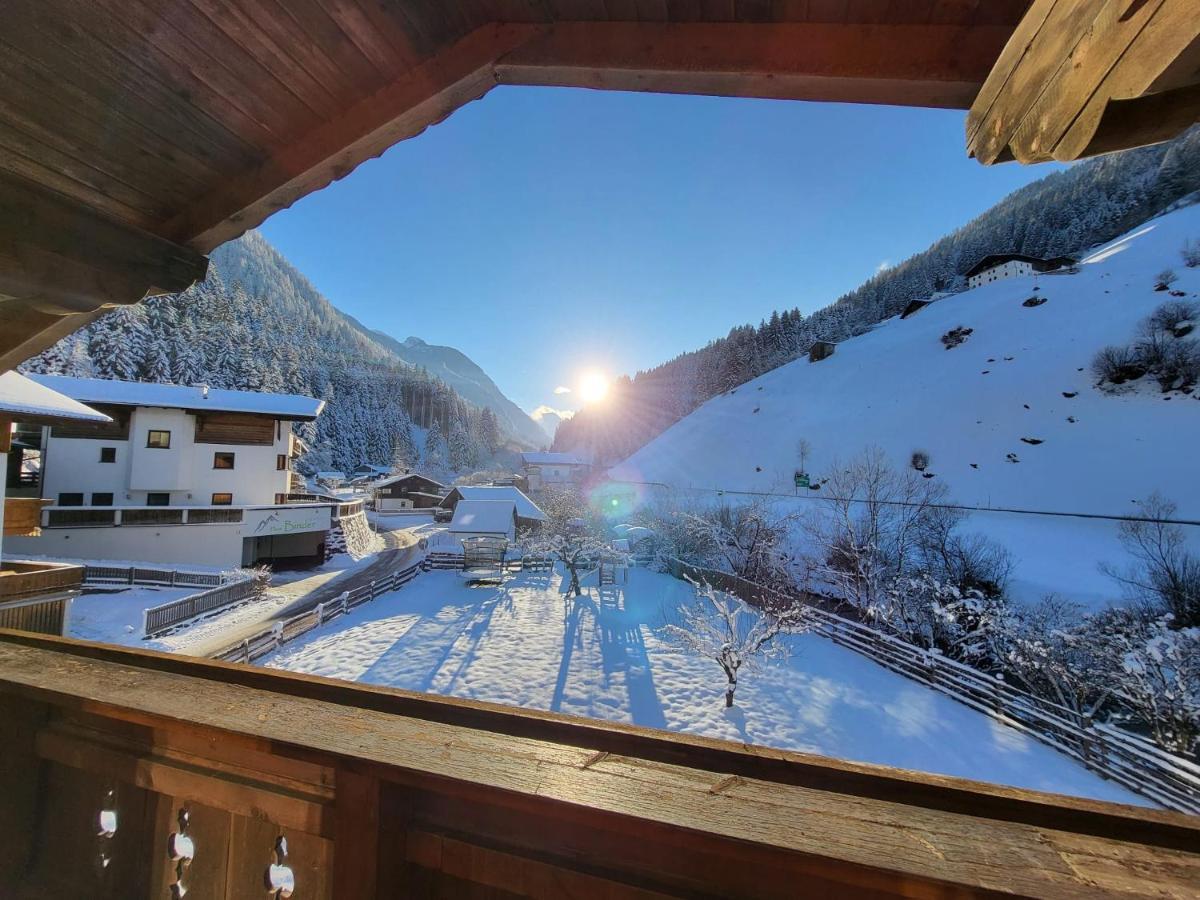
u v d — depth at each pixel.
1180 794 6.60
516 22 1.50
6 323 1.87
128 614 13.35
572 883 0.73
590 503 34.41
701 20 1.39
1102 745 7.51
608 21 1.45
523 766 0.79
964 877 0.60
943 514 16.83
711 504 26.72
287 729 0.92
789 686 10.48
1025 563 15.36
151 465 20.11
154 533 18.86
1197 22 0.59
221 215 1.89
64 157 1.67
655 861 0.71
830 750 8.24
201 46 1.42
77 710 1.17
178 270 2.02
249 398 22.95
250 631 13.79
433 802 0.83
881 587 14.12
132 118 1.59
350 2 1.38
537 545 22.81
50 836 1.19
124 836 1.11
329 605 15.05
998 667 10.64
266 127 1.71
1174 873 0.60
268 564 22.48
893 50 1.27
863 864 0.62
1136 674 8.09
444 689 10.39
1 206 1.56
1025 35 0.91
